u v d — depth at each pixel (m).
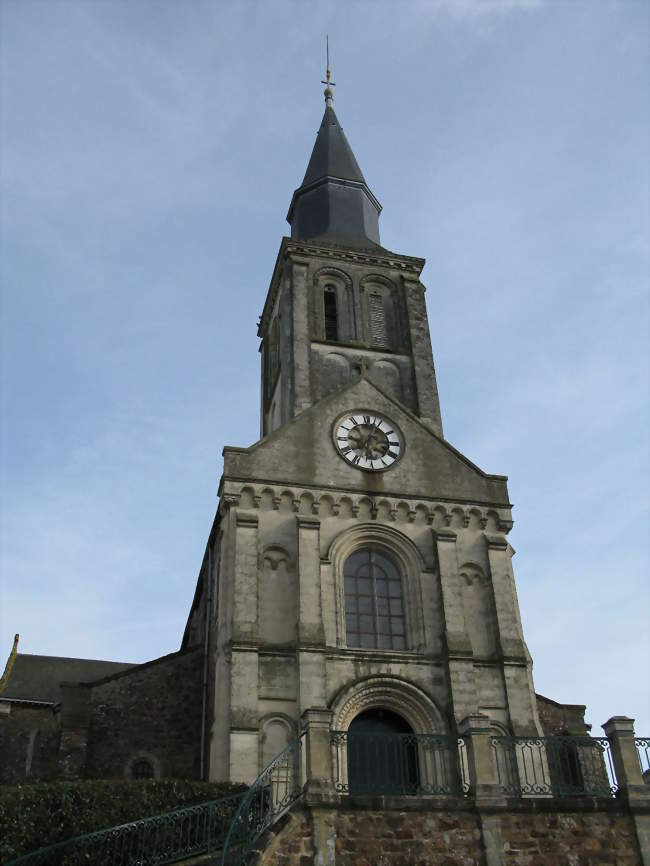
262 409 43.84
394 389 37.62
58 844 20.31
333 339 38.72
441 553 30.42
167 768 30.14
